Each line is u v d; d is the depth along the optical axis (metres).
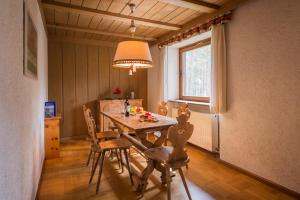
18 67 1.33
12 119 1.17
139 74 5.36
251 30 2.56
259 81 2.48
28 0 1.69
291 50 2.14
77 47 4.67
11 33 1.17
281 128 2.26
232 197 2.14
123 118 2.85
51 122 3.30
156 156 2.11
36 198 2.11
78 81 4.70
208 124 3.37
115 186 2.39
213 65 3.02
